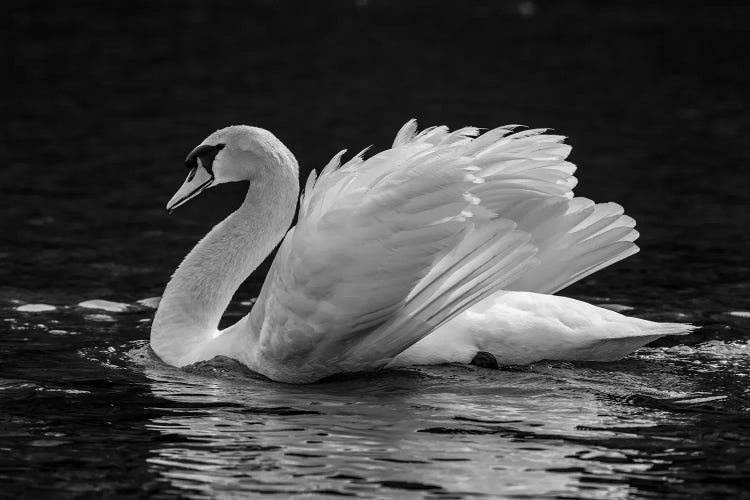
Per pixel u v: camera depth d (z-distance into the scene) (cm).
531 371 1183
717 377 1175
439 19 4538
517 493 889
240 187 2289
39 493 896
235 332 1249
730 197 2111
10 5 4741
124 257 1752
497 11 4731
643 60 3669
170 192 2181
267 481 910
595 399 1106
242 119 2797
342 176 1192
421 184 1130
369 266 1129
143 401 1116
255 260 1324
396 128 2673
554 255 1256
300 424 1041
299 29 4325
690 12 4669
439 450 973
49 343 1326
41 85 3256
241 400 1120
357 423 1044
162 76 3412
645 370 1193
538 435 1009
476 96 3084
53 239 1844
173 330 1284
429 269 1133
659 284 1591
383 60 3688
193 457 963
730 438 1003
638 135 2658
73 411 1085
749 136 2658
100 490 900
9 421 1056
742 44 3944
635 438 1002
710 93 3177
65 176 2283
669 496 887
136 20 4500
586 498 880
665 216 1977
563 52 3806
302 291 1143
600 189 2166
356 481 909
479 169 1127
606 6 4831
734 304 1488
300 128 2680
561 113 2884
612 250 1256
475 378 1166
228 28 4344
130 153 2484
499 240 1132
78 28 4275
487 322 1195
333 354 1172
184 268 1305
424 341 1195
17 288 1570
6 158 2422
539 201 1245
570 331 1191
